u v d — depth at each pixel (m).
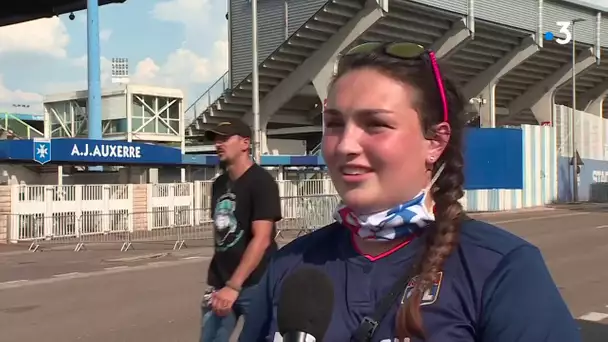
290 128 39.38
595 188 41.84
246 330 1.90
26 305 9.18
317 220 18.45
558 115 37.66
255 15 19.73
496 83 39.88
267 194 4.02
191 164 23.72
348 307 1.58
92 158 20.34
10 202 17.89
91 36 25.36
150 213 19.91
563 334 1.42
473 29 33.38
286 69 31.91
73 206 19.08
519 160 31.92
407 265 1.58
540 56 41.69
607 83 50.53
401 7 30.48
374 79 1.57
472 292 1.48
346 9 29.58
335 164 1.62
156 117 30.45
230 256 4.08
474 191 30.27
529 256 1.49
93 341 7.04
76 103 31.91
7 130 31.42
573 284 10.08
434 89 1.60
